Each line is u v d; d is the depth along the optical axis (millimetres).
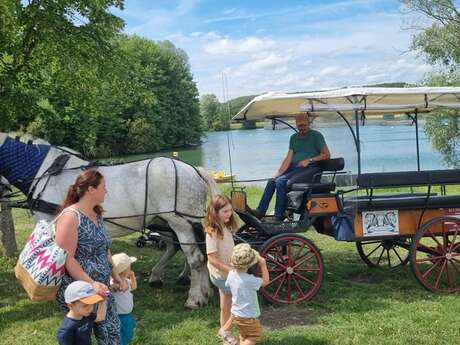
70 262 3580
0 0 7141
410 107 6504
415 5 19188
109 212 6219
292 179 6641
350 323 5426
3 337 5426
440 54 19578
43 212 6082
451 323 5293
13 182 6141
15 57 8430
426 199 6555
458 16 19234
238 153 40094
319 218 7027
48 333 5508
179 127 64500
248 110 7641
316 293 6199
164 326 5551
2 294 6957
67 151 6344
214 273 4926
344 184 6543
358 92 6113
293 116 8180
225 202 4969
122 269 4055
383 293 6480
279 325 5496
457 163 15539
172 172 6238
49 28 7961
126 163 6406
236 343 4785
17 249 9133
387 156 8133
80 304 3426
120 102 9883
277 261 6082
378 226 6523
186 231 6297
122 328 4074
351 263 8133
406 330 5137
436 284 6484
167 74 63625
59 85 9234
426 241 8469
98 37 8406
